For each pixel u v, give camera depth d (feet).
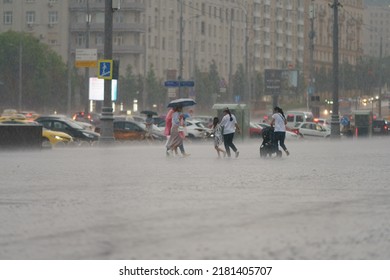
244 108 431.84
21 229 88.84
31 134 308.19
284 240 81.05
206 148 341.00
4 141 301.22
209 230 87.71
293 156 266.98
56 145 344.49
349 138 535.19
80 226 91.09
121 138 402.72
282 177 166.81
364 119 574.97
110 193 130.00
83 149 314.76
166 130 260.83
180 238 81.92
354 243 79.61
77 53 495.82
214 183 149.89
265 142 258.16
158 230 87.66
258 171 185.68
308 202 117.70
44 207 110.42
